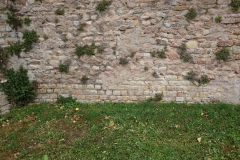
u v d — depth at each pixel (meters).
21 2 5.02
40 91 5.46
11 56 5.10
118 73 5.30
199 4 4.84
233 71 5.08
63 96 5.46
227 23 4.86
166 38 5.06
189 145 3.81
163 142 3.89
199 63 5.11
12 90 5.11
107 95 5.43
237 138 3.89
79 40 5.18
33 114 4.95
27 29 5.15
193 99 5.30
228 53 4.98
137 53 5.17
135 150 3.69
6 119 4.83
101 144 3.85
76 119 4.69
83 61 5.29
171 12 4.93
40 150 3.79
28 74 5.37
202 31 4.95
